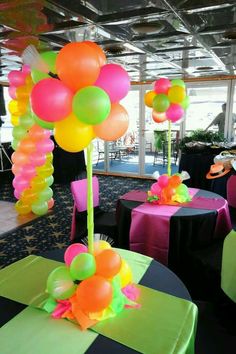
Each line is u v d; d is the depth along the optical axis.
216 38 2.79
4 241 3.21
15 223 3.74
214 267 1.91
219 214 2.30
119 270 1.08
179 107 2.39
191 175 4.88
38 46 2.94
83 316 1.01
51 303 1.08
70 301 1.06
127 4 1.98
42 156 3.67
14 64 4.18
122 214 2.39
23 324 1.00
